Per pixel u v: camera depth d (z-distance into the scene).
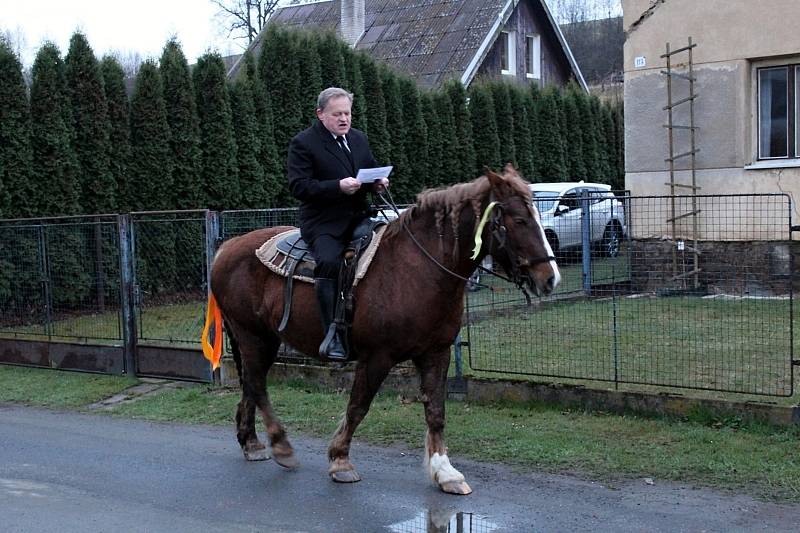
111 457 6.82
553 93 23.66
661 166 14.16
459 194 5.52
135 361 9.73
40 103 13.45
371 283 5.74
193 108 15.13
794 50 12.91
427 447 5.88
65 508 5.56
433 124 19.44
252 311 6.49
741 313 9.91
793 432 6.40
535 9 27.98
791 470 5.75
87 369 10.09
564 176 23.86
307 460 6.63
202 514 5.41
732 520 5.03
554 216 11.09
